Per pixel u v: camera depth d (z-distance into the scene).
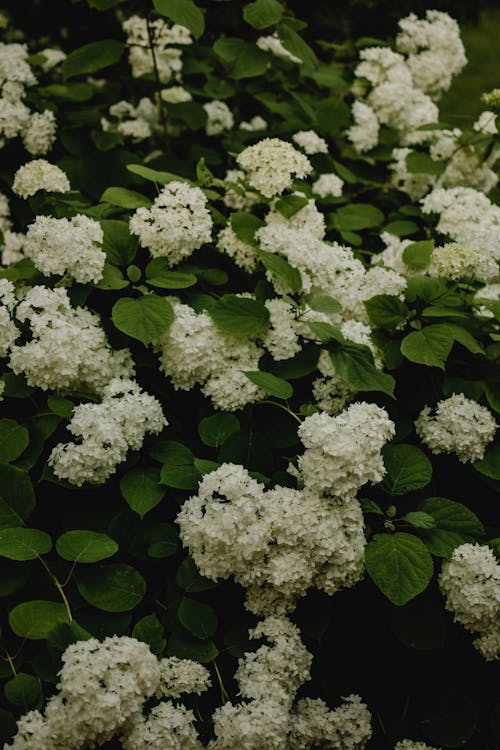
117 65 4.46
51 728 1.79
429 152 4.00
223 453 2.32
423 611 2.21
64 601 2.08
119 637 2.04
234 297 2.52
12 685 1.90
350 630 2.41
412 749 2.18
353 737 2.15
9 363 2.30
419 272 2.87
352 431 2.12
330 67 4.34
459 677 2.40
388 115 4.02
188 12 3.06
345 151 4.07
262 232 2.67
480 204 3.27
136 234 2.67
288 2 4.71
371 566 2.09
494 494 2.64
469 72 7.66
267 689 2.01
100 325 2.54
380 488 2.32
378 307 2.56
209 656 2.07
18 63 3.51
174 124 4.17
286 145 2.78
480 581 2.15
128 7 4.59
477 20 5.61
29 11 4.77
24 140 3.50
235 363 2.51
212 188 3.57
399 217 3.73
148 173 2.84
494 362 2.61
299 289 2.52
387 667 2.42
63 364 2.29
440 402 2.48
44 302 2.34
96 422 2.19
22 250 3.53
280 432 2.49
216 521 2.08
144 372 2.60
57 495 2.36
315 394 2.53
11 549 2.04
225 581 2.28
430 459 2.59
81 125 3.75
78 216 2.54
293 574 2.09
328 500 2.17
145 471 2.29
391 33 4.93
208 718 2.08
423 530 2.23
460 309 2.77
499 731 2.23
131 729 1.87
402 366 2.65
